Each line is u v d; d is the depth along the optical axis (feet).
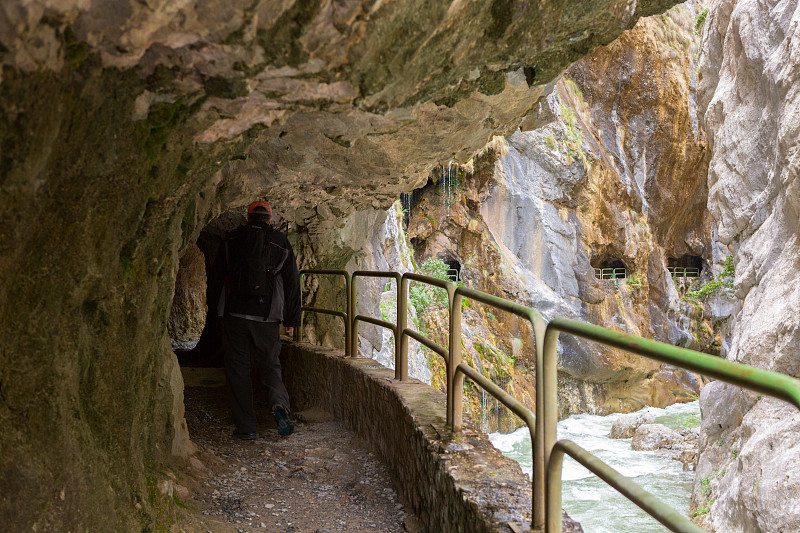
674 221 106.83
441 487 10.27
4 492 5.63
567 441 6.89
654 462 51.08
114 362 7.72
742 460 26.99
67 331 6.46
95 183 6.14
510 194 88.94
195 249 42.50
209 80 6.64
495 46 9.10
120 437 8.04
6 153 4.69
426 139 14.67
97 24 5.04
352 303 19.30
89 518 6.76
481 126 14.19
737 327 35.09
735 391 32.48
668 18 99.30
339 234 25.03
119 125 6.30
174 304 42.29
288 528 11.94
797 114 27.86
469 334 74.84
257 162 16.12
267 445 17.07
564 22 9.13
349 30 6.35
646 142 99.60
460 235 87.20
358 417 17.19
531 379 82.84
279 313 17.72
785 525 22.72
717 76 42.63
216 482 13.96
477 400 70.59
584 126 94.27
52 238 5.80
